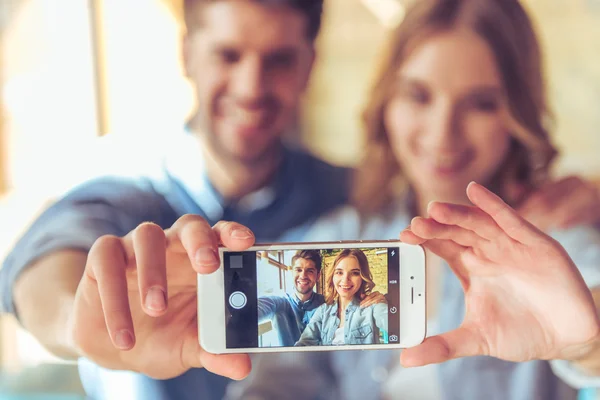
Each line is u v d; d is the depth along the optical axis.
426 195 1.12
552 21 1.10
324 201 1.14
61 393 1.13
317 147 1.13
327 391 1.01
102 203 0.98
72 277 0.75
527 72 1.10
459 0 1.08
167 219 1.08
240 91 1.10
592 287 0.86
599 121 1.09
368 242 0.54
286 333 0.54
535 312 0.50
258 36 1.08
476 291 0.52
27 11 1.15
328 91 1.12
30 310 0.71
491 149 1.11
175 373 0.54
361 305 0.54
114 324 0.44
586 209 1.05
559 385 1.00
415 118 1.11
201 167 1.11
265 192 1.13
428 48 1.09
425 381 1.04
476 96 1.09
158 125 1.12
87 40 1.14
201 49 1.10
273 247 0.53
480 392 1.03
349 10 1.10
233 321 0.53
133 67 1.13
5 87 1.16
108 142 1.13
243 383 1.02
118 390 1.08
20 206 1.16
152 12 1.12
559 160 1.11
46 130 1.16
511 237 0.48
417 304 0.54
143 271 0.45
